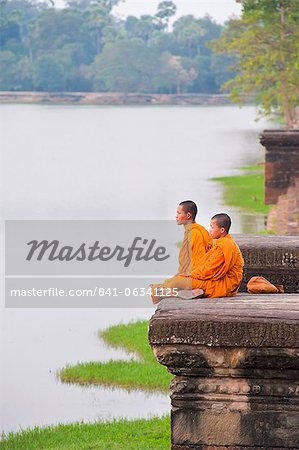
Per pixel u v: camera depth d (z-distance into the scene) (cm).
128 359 2011
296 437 1054
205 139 10569
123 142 10162
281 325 1039
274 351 1044
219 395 1062
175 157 7825
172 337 1055
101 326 2295
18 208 4566
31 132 12369
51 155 8381
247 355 1049
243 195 4609
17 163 7512
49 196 5097
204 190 5009
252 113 19850
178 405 1068
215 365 1058
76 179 6041
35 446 1483
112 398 1769
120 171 6538
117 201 4766
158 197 4859
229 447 1062
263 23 6619
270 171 3531
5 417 1669
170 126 13862
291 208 3369
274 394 1056
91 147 9412
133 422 1584
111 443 1463
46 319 2367
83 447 1450
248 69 6241
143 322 2297
